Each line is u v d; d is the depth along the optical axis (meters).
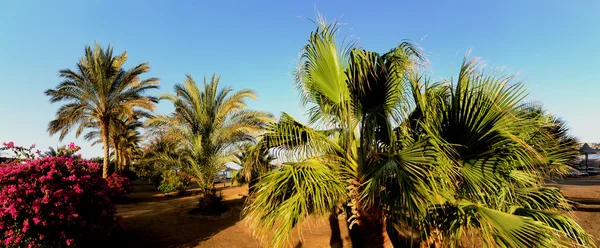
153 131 11.06
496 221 2.60
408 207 2.58
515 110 3.01
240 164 11.54
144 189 23.50
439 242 3.18
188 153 10.98
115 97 15.49
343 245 6.34
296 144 3.78
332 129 3.94
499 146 2.96
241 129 10.55
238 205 12.18
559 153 3.85
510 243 2.47
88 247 6.10
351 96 3.47
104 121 15.39
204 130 11.05
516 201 3.84
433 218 3.02
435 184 2.72
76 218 5.47
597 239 5.96
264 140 4.05
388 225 3.78
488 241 2.54
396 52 3.40
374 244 3.54
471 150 3.09
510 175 3.58
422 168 2.85
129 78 15.45
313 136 3.74
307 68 3.97
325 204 3.12
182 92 11.02
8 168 5.30
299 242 6.57
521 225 2.52
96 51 14.86
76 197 5.48
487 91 2.90
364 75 3.28
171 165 11.23
